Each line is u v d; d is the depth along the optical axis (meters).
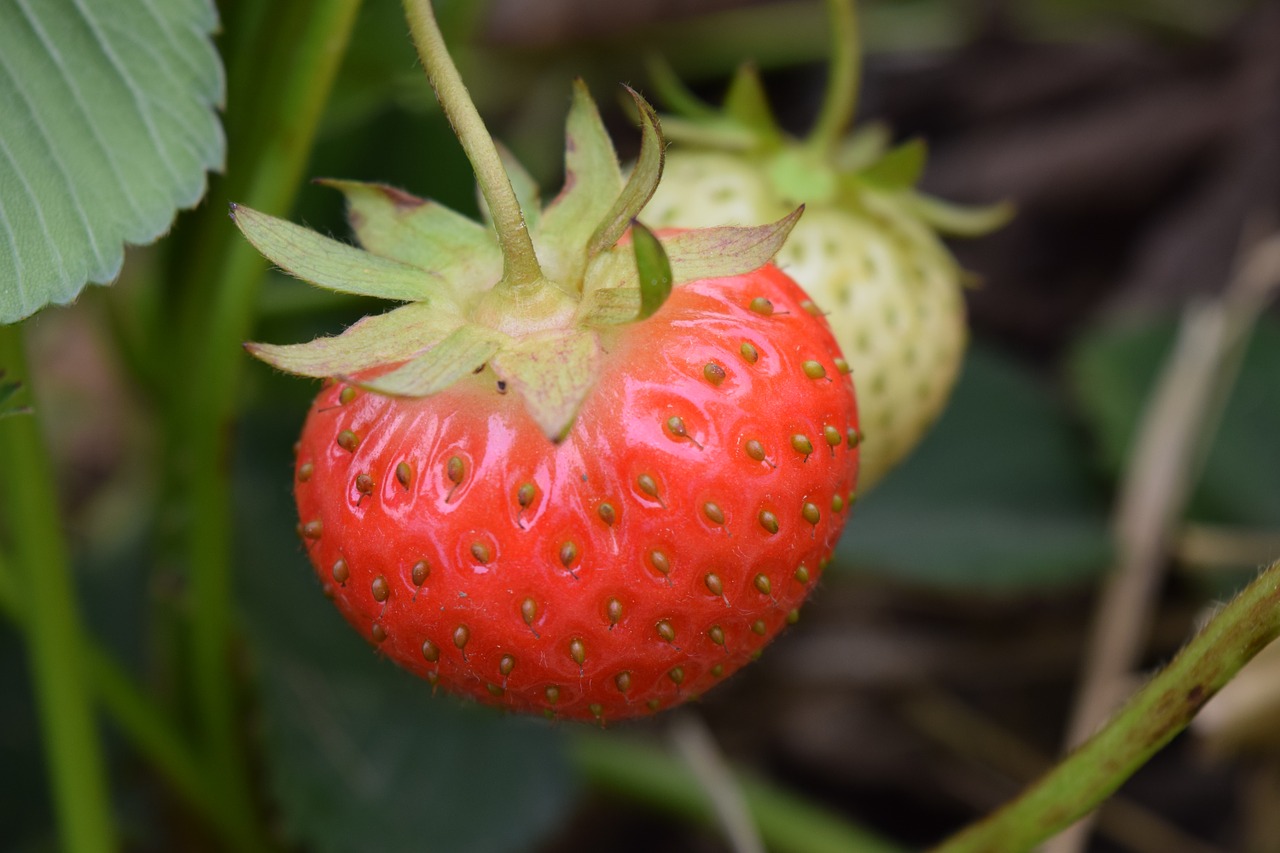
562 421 0.15
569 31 0.32
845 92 0.18
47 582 0.18
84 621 0.23
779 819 0.23
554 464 0.15
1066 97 0.32
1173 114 0.31
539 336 0.15
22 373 0.17
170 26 0.15
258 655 0.21
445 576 0.15
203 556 0.19
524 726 0.21
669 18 0.32
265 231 0.15
